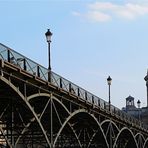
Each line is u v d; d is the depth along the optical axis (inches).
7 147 1127.6
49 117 1309.1
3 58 954.1
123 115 2101.4
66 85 1309.1
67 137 1769.2
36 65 1106.1
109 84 2110.0
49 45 1386.6
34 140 1550.2
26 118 1216.2
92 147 1993.1
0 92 1035.3
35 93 1167.6
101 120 1845.5
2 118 1180.5
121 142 2437.3
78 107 1467.8
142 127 2571.4
